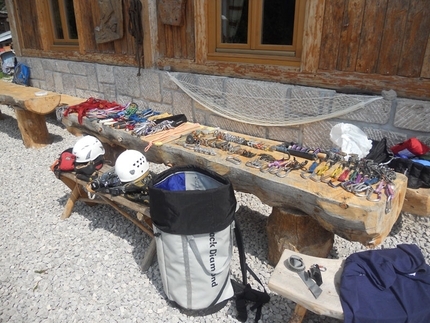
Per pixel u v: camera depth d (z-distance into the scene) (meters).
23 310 2.31
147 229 2.70
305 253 2.44
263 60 3.73
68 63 6.25
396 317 1.62
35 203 3.66
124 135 3.52
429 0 2.62
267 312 2.23
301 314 1.92
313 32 3.24
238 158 2.70
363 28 2.98
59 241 2.99
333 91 3.27
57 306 2.34
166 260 2.13
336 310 1.71
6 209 3.55
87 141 3.17
